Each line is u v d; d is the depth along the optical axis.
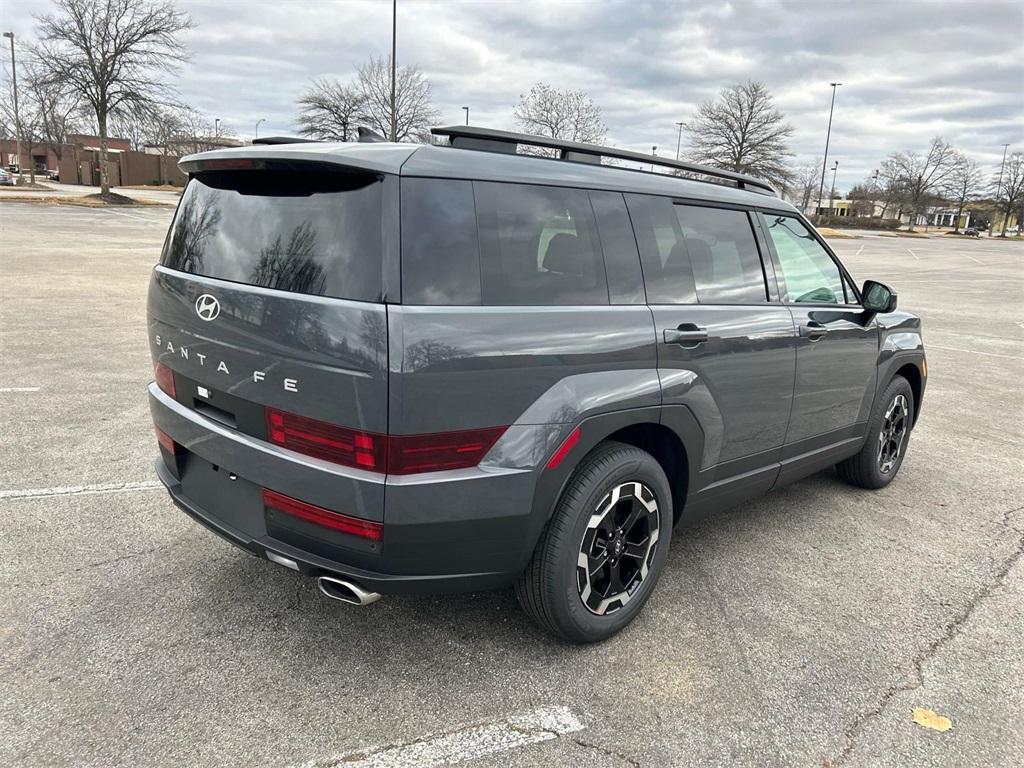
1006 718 2.63
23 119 53.28
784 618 3.24
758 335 3.38
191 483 3.00
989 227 96.19
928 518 4.46
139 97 34.59
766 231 3.69
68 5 31.61
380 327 2.22
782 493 4.82
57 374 6.82
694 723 2.53
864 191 94.00
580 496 2.70
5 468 4.54
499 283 2.48
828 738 2.49
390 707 2.55
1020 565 3.85
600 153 3.07
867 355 4.29
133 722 2.42
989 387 8.28
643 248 2.99
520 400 2.47
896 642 3.09
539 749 2.38
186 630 2.95
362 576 2.42
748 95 49.12
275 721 2.45
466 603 3.24
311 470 2.39
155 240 21.80
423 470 2.33
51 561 3.44
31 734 2.34
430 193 2.39
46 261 15.73
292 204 2.55
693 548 3.93
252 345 2.51
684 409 3.02
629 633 3.07
